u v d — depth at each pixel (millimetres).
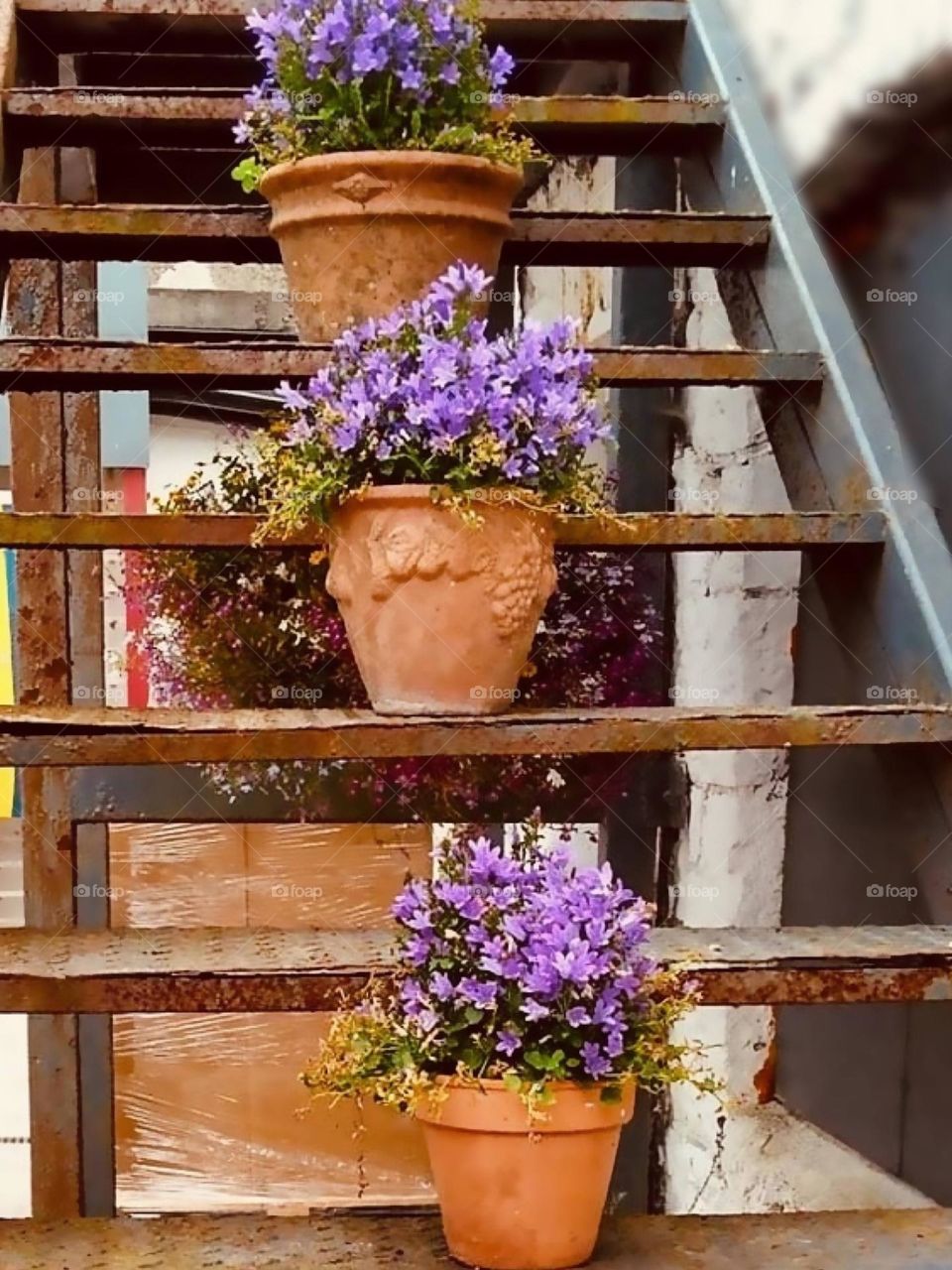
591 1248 1228
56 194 2303
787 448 1778
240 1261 1220
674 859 2305
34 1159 2268
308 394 1514
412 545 1367
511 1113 1163
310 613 2047
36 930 1429
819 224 2014
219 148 2123
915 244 1777
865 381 1640
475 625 1388
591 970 1155
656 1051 1204
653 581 2277
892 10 1811
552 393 1388
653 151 2072
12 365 1523
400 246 1637
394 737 1327
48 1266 1206
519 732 1339
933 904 1487
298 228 1662
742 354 1657
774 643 2121
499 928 1194
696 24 2035
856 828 1894
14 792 3393
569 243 1814
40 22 2080
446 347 1379
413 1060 1188
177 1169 3020
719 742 1354
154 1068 3043
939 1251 1251
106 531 1425
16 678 2316
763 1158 2018
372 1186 2990
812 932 1406
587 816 2266
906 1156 1771
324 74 1638
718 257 1902
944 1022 1673
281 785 2066
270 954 1320
